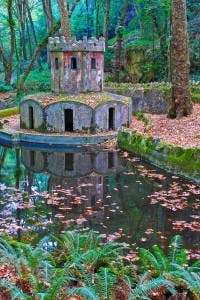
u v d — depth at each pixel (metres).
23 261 6.37
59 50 24.28
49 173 17.23
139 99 28.31
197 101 25.27
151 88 27.91
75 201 13.43
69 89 24.59
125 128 22.72
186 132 19.27
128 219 11.71
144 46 36.72
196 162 14.90
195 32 34.62
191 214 11.90
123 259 8.88
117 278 6.29
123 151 20.05
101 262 6.96
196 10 38.38
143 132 21.09
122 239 10.26
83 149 21.12
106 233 10.67
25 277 6.07
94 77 24.84
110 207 12.77
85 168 17.78
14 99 32.91
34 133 22.95
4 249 6.86
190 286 5.83
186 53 21.50
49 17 40.44
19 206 12.98
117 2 49.12
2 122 25.89
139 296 5.50
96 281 6.17
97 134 22.62
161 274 6.38
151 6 35.78
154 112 27.48
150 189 14.41
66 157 19.91
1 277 6.11
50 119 23.14
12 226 11.19
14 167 18.28
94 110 22.70
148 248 9.66
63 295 5.69
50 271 6.48
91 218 11.85
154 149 17.42
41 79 38.41
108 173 16.80
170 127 20.67
